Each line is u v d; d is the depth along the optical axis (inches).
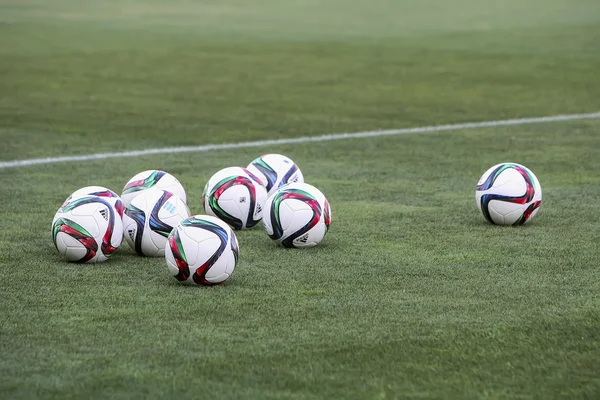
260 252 1018.7
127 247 1048.8
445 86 2765.7
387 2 5861.2
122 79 2839.6
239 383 637.3
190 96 2556.6
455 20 4793.3
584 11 5118.1
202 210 1278.3
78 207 964.0
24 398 612.4
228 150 1827.0
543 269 943.7
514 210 1140.5
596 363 678.5
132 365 669.3
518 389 632.4
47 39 3762.3
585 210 1250.6
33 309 803.4
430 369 665.6
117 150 1806.1
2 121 2126.0
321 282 893.2
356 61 3265.3
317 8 5511.8
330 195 1378.0
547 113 2306.8
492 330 746.8
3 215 1216.2
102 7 5383.9
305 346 708.7
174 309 803.4
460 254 1008.9
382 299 833.5
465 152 1795.0
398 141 1930.4
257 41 3831.2
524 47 3624.5
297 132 2044.8
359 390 628.1
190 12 5221.5
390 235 1106.1
